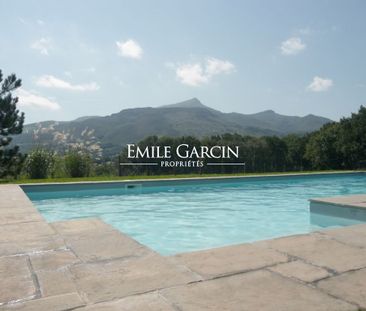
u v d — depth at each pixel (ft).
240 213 23.99
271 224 20.16
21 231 11.93
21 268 8.13
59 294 6.59
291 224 20.06
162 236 17.60
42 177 45.47
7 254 9.25
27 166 45.27
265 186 40.55
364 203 18.04
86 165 47.34
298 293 6.54
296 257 8.75
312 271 7.74
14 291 6.77
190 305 6.06
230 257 8.77
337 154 77.97
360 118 75.20
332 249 9.47
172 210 25.27
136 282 7.15
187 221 21.30
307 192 35.81
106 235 11.27
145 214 23.81
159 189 36.78
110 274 7.65
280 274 7.55
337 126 79.25
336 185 41.96
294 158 95.55
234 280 7.22
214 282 7.11
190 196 32.50
